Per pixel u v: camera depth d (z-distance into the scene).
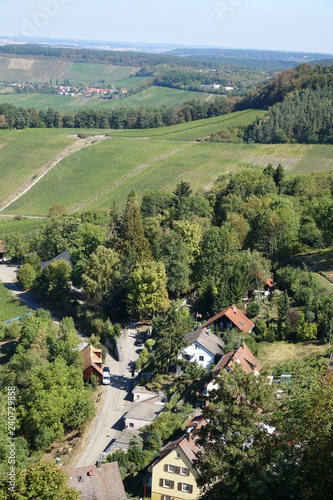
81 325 106.56
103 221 158.88
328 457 34.34
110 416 75.81
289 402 43.75
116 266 110.44
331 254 115.31
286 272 105.50
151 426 68.12
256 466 36.53
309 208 130.00
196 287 117.44
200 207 145.75
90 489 52.72
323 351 80.12
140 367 88.31
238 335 87.06
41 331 91.25
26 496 40.34
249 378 39.53
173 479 53.81
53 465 42.28
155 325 99.00
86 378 84.00
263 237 119.00
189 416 69.12
